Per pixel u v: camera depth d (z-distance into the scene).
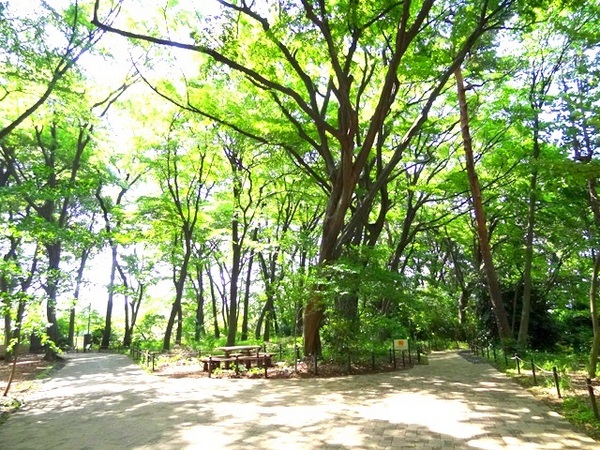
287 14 12.12
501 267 25.67
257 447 6.18
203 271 38.47
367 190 17.89
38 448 6.59
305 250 18.48
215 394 10.71
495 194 20.48
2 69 13.16
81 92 17.14
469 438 6.37
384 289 13.98
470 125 19.78
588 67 15.05
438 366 15.81
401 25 11.74
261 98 17.53
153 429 7.43
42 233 13.55
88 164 23.69
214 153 21.30
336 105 19.34
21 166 24.00
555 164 9.81
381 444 6.16
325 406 8.88
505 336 17.59
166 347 24.69
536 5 11.65
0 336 29.81
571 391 9.59
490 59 16.19
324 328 15.46
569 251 22.00
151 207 23.70
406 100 18.42
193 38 12.64
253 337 31.06
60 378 15.09
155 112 20.30
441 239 32.38
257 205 22.83
